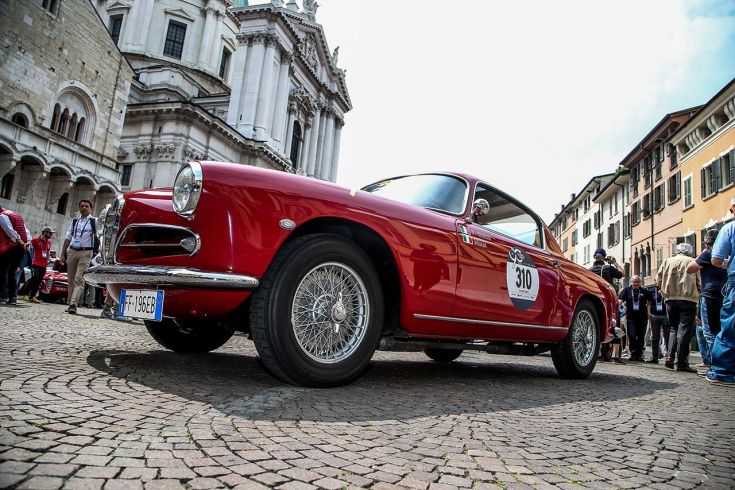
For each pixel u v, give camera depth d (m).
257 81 33.00
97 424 1.76
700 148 23.41
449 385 3.63
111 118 25.69
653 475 1.80
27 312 6.87
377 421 2.24
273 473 1.46
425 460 1.73
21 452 1.41
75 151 22.56
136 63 38.38
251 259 2.58
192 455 1.54
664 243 27.75
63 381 2.40
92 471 1.33
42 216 21.78
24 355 3.03
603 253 9.80
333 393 2.77
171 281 2.54
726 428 2.77
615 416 2.90
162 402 2.20
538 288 4.27
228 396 2.43
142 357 3.48
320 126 43.16
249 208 2.61
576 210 48.72
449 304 3.41
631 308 9.96
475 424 2.38
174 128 29.38
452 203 3.88
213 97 34.97
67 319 6.42
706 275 6.19
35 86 21.38
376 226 3.05
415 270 3.20
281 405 2.34
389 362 5.08
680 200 25.86
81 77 23.77
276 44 34.09
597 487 1.62
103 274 2.90
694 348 18.95
